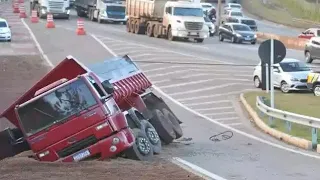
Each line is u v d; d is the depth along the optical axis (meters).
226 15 104.38
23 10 94.44
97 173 16.80
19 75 45.94
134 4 78.25
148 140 21.19
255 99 39.16
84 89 19.17
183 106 38.19
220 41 79.31
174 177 16.58
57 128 19.05
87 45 61.44
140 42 67.19
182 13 72.38
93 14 94.38
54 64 51.03
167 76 48.41
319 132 27.94
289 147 25.42
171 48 63.94
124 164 18.61
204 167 20.52
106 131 19.00
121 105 24.88
